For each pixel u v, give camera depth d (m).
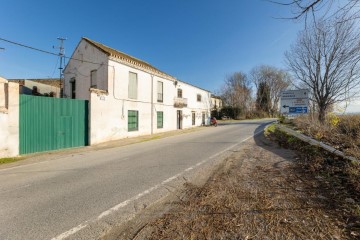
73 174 5.97
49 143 10.76
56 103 11.18
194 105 29.50
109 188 4.70
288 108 14.16
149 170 6.13
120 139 15.50
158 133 20.05
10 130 8.97
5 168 7.05
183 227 3.00
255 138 12.76
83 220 3.30
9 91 8.95
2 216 3.49
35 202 4.03
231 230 2.88
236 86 55.50
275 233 2.77
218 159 7.33
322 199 3.68
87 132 12.91
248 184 4.62
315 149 6.83
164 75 21.78
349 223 2.90
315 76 11.38
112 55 15.47
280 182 4.62
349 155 5.44
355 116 9.47
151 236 2.81
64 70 19.50
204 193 4.23
